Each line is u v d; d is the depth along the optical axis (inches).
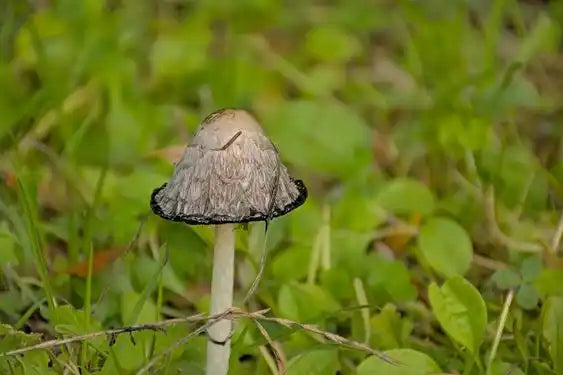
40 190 38.0
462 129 39.4
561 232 36.1
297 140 38.3
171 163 38.7
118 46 43.8
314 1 58.2
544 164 41.3
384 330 33.3
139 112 40.4
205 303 33.6
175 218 29.2
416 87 46.4
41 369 30.7
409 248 37.2
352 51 50.8
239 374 32.0
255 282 30.7
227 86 44.3
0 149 39.3
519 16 46.8
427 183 40.0
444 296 31.9
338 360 32.6
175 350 31.8
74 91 41.7
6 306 33.8
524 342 32.7
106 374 30.9
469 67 46.9
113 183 37.2
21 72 43.1
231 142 29.2
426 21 45.8
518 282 33.4
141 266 34.1
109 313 33.7
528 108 43.8
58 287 34.4
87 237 34.8
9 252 33.9
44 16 44.9
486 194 37.3
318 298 33.4
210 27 52.2
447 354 33.4
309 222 36.2
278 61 48.0
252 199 29.2
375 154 41.7
